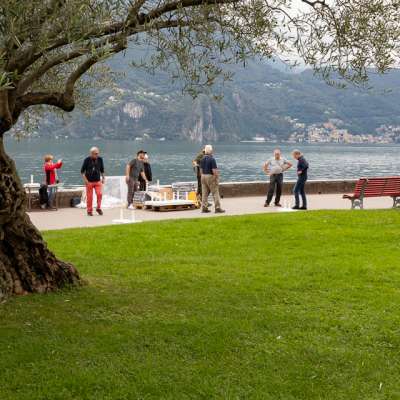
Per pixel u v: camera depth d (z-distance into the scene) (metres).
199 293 8.58
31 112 10.53
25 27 6.07
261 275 9.70
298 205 19.92
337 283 9.23
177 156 113.56
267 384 5.62
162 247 12.26
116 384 5.52
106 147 149.50
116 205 21.84
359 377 5.87
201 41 6.89
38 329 6.82
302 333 6.96
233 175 68.25
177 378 5.69
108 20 6.20
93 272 9.88
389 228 14.13
